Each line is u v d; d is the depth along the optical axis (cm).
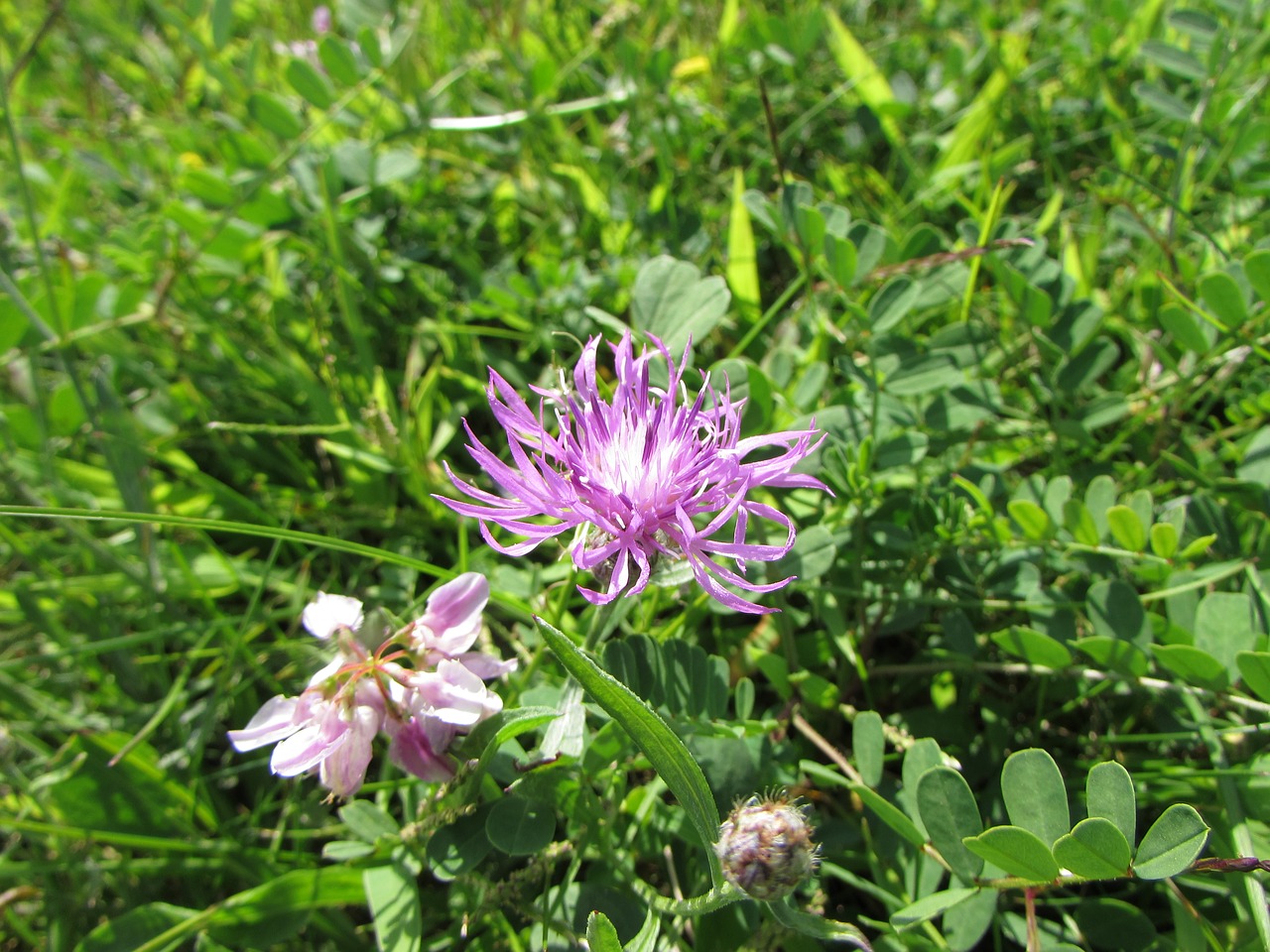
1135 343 20
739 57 28
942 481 17
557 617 16
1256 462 16
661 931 13
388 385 22
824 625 17
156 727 18
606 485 12
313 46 29
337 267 21
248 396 23
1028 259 18
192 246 23
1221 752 13
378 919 13
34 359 21
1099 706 16
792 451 12
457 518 20
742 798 13
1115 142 25
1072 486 16
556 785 12
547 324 22
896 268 18
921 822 12
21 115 31
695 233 23
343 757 12
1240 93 22
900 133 27
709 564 11
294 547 21
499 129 27
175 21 25
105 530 21
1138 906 14
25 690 18
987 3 29
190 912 14
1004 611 17
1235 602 14
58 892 16
